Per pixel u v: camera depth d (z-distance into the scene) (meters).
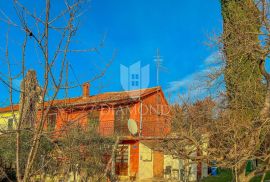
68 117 4.81
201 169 19.05
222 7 12.95
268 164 8.17
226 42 11.24
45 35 3.25
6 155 8.91
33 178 5.30
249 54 10.82
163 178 22.62
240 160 7.30
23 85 3.41
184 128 10.25
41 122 3.37
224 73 11.23
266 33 10.80
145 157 24.30
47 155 5.47
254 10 11.62
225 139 8.48
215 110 10.45
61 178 6.05
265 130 8.38
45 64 3.32
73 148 5.45
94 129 7.36
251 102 9.91
